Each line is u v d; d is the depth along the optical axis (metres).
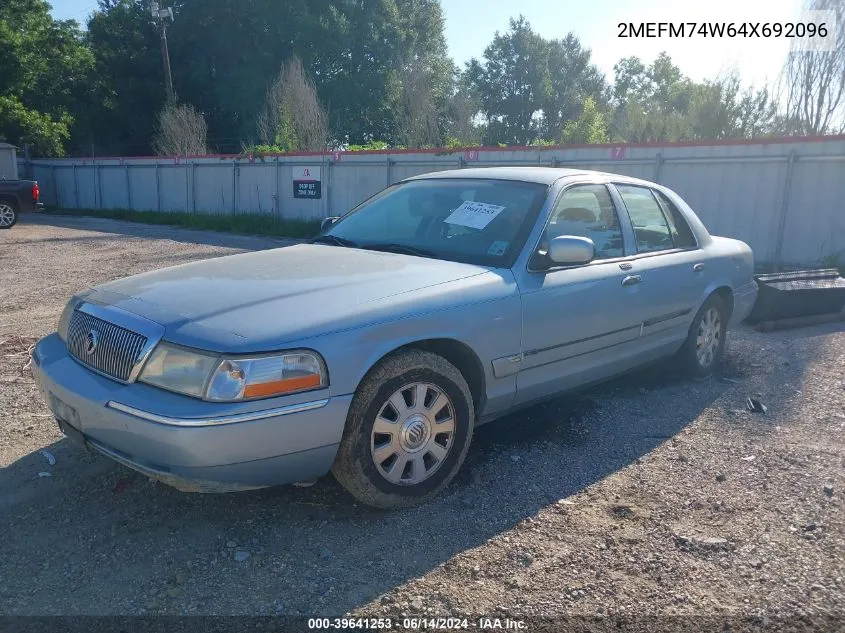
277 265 3.95
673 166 13.10
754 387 5.57
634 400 5.21
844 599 2.86
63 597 2.83
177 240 17.27
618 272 4.57
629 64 62.50
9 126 32.72
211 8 40.12
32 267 11.94
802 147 11.72
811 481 3.87
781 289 7.54
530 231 4.13
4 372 5.64
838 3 16.39
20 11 35.19
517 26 59.12
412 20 44.25
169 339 3.07
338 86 40.47
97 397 3.13
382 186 18.20
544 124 61.75
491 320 3.73
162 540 3.24
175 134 29.41
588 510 3.55
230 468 2.94
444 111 40.78
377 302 3.37
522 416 4.86
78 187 30.45
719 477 3.92
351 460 3.27
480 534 3.32
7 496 3.62
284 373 2.99
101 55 41.75
